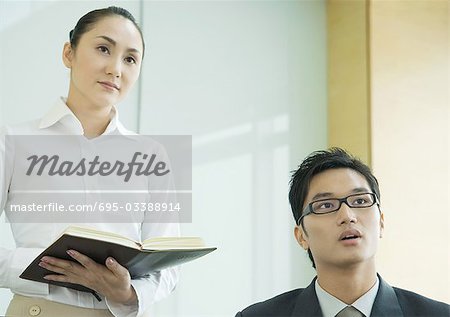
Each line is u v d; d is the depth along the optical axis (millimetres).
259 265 3520
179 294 3318
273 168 3643
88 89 1698
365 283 1448
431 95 3713
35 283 1558
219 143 3527
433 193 3623
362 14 3693
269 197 3604
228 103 3588
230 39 3652
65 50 1783
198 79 3533
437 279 3559
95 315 1609
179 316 3303
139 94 3377
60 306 1582
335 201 1472
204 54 3568
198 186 3441
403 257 3502
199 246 1473
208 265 3404
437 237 3594
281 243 3590
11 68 3035
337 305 1448
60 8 3186
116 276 1469
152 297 1610
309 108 3795
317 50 3869
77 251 1414
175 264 1524
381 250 3463
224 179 3508
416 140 3637
